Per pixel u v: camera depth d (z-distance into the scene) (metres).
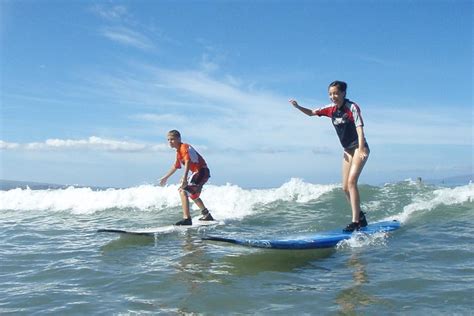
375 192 10.77
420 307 3.52
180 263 5.23
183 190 8.04
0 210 11.26
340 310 3.54
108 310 3.68
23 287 4.43
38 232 7.89
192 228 7.66
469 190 9.85
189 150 8.08
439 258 5.04
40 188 13.12
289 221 8.41
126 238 7.00
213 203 10.71
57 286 4.42
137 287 4.29
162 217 9.52
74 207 11.20
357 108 6.17
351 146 6.45
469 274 4.35
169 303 3.81
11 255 5.91
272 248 5.52
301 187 11.48
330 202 10.09
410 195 10.18
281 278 4.52
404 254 5.29
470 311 3.39
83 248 6.31
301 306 3.67
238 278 4.55
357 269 4.75
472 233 6.36
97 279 4.62
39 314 3.64
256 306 3.70
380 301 3.70
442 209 8.31
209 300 3.87
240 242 5.36
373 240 6.15
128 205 11.11
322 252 5.63
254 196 11.09
